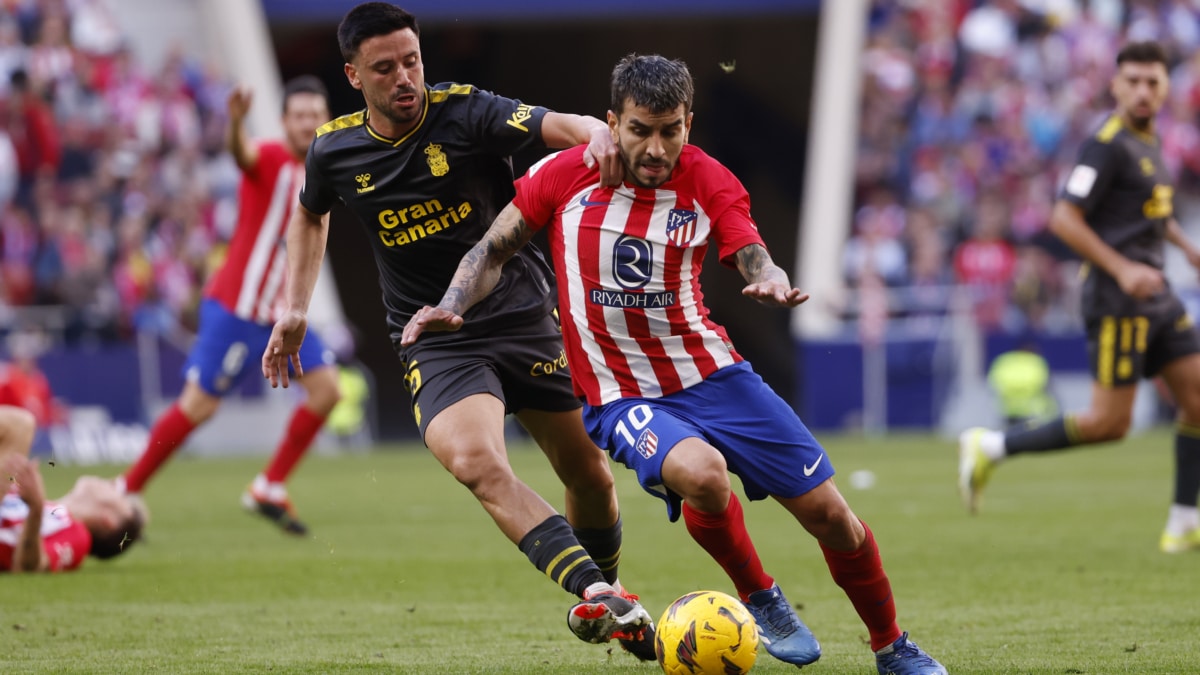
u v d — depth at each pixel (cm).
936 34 8088
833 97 7188
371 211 1745
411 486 4459
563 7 7006
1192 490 2734
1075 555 2662
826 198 7194
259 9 6938
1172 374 2783
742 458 1539
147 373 5859
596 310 1577
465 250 1756
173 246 6419
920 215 7425
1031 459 5272
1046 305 7088
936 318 6694
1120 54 2791
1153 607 2067
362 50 1655
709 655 1454
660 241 1554
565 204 1592
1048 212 7600
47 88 6600
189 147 6738
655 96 1468
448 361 1720
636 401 1577
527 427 1828
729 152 9019
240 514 3669
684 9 7081
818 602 2172
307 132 3102
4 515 2509
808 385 6512
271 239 3123
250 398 6081
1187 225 7869
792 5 7156
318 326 6388
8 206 6312
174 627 1973
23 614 2094
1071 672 1582
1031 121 7900
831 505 1513
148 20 7200
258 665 1675
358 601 2222
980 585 2300
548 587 2372
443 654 1753
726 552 1609
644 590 2308
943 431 6525
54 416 5706
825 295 6956
